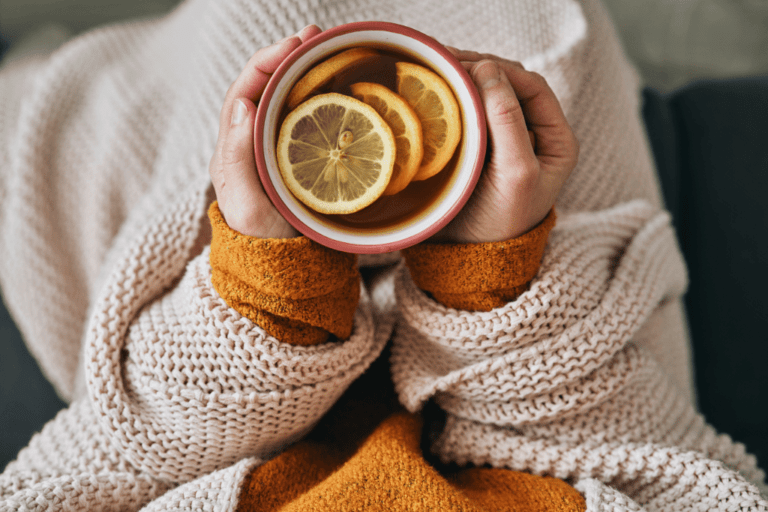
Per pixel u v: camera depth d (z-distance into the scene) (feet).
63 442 1.71
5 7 3.23
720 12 3.24
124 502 1.65
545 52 2.02
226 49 1.92
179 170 1.93
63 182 2.21
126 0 3.38
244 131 1.43
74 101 2.23
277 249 1.46
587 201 1.97
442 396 1.77
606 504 1.54
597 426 1.66
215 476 1.60
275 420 1.61
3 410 2.46
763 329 2.45
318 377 1.59
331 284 1.52
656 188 2.20
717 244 2.55
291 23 1.89
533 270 1.56
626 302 1.64
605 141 1.99
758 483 1.72
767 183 2.50
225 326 1.53
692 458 1.61
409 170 1.40
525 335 1.57
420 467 1.59
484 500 1.61
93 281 2.17
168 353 1.57
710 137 2.62
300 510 1.52
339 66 1.39
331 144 1.39
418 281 1.61
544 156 1.56
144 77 2.19
